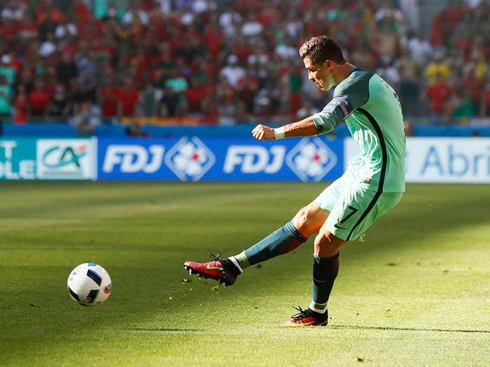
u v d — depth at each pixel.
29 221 43.75
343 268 29.41
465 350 17.50
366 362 16.42
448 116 83.56
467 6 96.44
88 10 98.44
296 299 23.75
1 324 20.03
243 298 23.88
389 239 37.34
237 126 77.31
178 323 20.36
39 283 25.97
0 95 81.56
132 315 21.30
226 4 99.69
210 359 16.66
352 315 21.56
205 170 74.75
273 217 45.72
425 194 61.09
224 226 41.78
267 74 86.69
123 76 84.31
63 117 79.38
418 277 27.45
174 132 77.62
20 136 77.44
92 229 40.44
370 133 19.30
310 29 94.25
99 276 20.52
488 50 91.38
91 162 75.38
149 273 28.14
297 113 82.69
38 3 96.38
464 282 26.50
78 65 87.44
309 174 73.81
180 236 38.00
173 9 100.00
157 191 62.97
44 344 17.91
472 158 72.00
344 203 19.64
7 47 91.81
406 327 20.05
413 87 86.06
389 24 93.88
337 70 19.48
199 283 26.28
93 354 17.03
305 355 17.03
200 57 90.75
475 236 38.25
